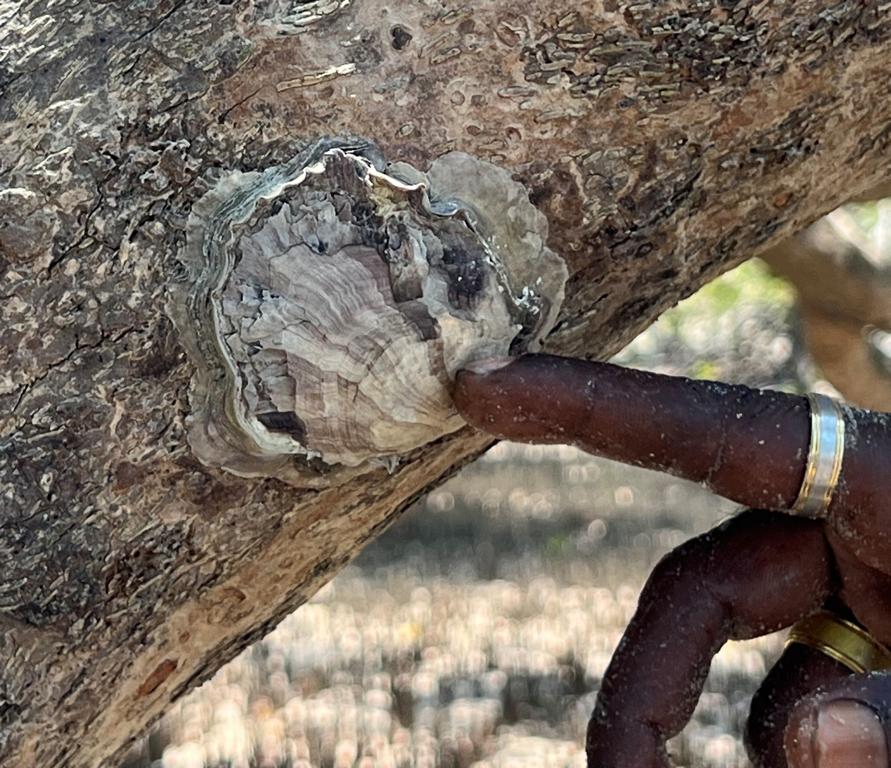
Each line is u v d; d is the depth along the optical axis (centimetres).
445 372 23
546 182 24
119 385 23
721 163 25
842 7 24
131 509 24
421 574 114
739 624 25
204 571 25
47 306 23
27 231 22
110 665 25
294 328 22
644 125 24
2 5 24
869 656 26
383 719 75
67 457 23
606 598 107
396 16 23
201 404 23
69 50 23
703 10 23
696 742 71
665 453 22
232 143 23
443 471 29
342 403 23
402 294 22
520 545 122
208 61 23
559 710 78
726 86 24
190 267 23
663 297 28
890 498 22
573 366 22
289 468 24
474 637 93
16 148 23
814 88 25
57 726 25
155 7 23
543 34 23
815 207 28
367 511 28
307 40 23
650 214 25
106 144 23
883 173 29
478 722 75
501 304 23
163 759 68
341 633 93
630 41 24
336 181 22
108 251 23
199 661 28
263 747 70
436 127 24
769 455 22
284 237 22
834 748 20
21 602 24
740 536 25
